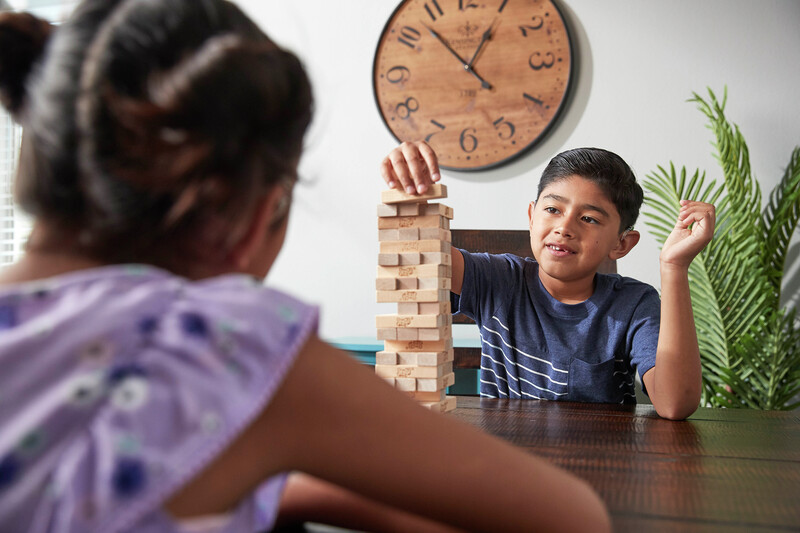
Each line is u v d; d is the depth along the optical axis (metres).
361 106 2.55
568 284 1.33
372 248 2.52
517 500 0.37
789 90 2.16
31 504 0.27
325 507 0.51
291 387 0.33
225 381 0.31
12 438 0.28
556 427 0.88
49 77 0.33
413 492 0.36
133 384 0.29
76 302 0.31
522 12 2.36
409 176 0.92
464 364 1.78
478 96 2.40
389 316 0.92
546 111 2.32
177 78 0.31
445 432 0.36
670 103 2.25
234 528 0.32
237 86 0.33
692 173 2.22
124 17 0.34
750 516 0.49
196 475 0.31
